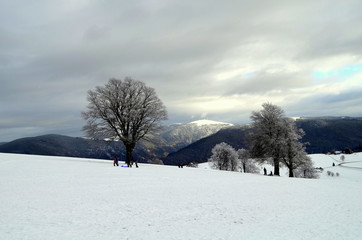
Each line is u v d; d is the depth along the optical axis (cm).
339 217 1510
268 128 5309
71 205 1480
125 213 1389
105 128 4875
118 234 1070
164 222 1276
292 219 1434
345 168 12438
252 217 1441
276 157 5188
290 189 2530
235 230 1209
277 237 1136
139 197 1794
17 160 4044
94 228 1123
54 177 2505
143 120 5066
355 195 2319
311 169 8094
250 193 2175
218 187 2433
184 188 2267
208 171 4512
